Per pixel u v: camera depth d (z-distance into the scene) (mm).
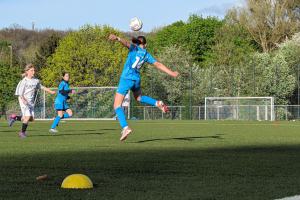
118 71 60438
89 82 60969
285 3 73938
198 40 86938
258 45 78188
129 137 17391
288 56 59594
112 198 5363
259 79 54312
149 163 8727
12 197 5422
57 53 62875
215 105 51125
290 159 9508
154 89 54938
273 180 6719
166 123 35031
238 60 72375
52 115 46688
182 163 8750
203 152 11070
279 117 49406
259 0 75250
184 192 5754
